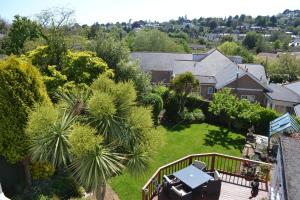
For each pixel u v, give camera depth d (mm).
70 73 17828
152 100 23609
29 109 11391
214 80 39875
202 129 25172
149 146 9820
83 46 23406
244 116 24578
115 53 23484
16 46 30859
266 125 24859
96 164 8570
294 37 146875
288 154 8852
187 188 12219
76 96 10438
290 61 57656
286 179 7414
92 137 8547
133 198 13914
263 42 104625
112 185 14719
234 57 57156
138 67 23688
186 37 111375
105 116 9414
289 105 35000
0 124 11602
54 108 10195
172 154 19703
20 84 11711
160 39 68938
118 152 9922
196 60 48750
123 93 10133
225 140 22984
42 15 28703
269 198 12312
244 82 36812
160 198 12414
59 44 19281
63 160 8938
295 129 18828
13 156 11922
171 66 48938
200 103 28156
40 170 13039
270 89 37062
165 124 25984
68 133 9133
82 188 13078
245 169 14945
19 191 12719
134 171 9750
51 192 12273
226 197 12758
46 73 17922
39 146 9086
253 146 21453
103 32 24953
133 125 9891
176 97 27000
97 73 18453
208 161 16328
